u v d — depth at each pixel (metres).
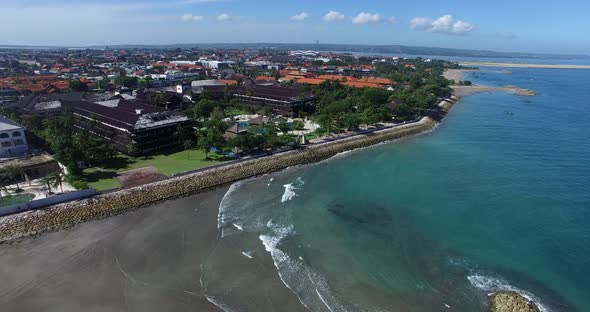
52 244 70.38
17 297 55.78
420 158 130.25
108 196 86.69
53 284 58.88
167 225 78.75
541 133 165.88
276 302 55.72
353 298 57.41
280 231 77.00
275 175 112.44
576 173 113.38
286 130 149.88
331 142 140.00
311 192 98.88
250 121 155.25
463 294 58.88
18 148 108.50
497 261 67.94
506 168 118.69
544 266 66.62
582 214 86.44
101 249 68.94
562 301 57.47
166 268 63.34
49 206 80.19
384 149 142.62
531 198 95.12
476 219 84.06
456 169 118.06
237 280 60.56
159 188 93.62
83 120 136.88
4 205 78.31
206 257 66.75
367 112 173.50
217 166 108.62
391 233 77.38
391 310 55.09
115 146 120.94
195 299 55.88
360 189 101.31
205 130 133.62
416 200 94.12
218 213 85.00
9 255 66.50
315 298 57.03
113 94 187.50
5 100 191.88
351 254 69.38
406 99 199.50
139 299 55.66
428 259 68.50
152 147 120.62
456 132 170.38
